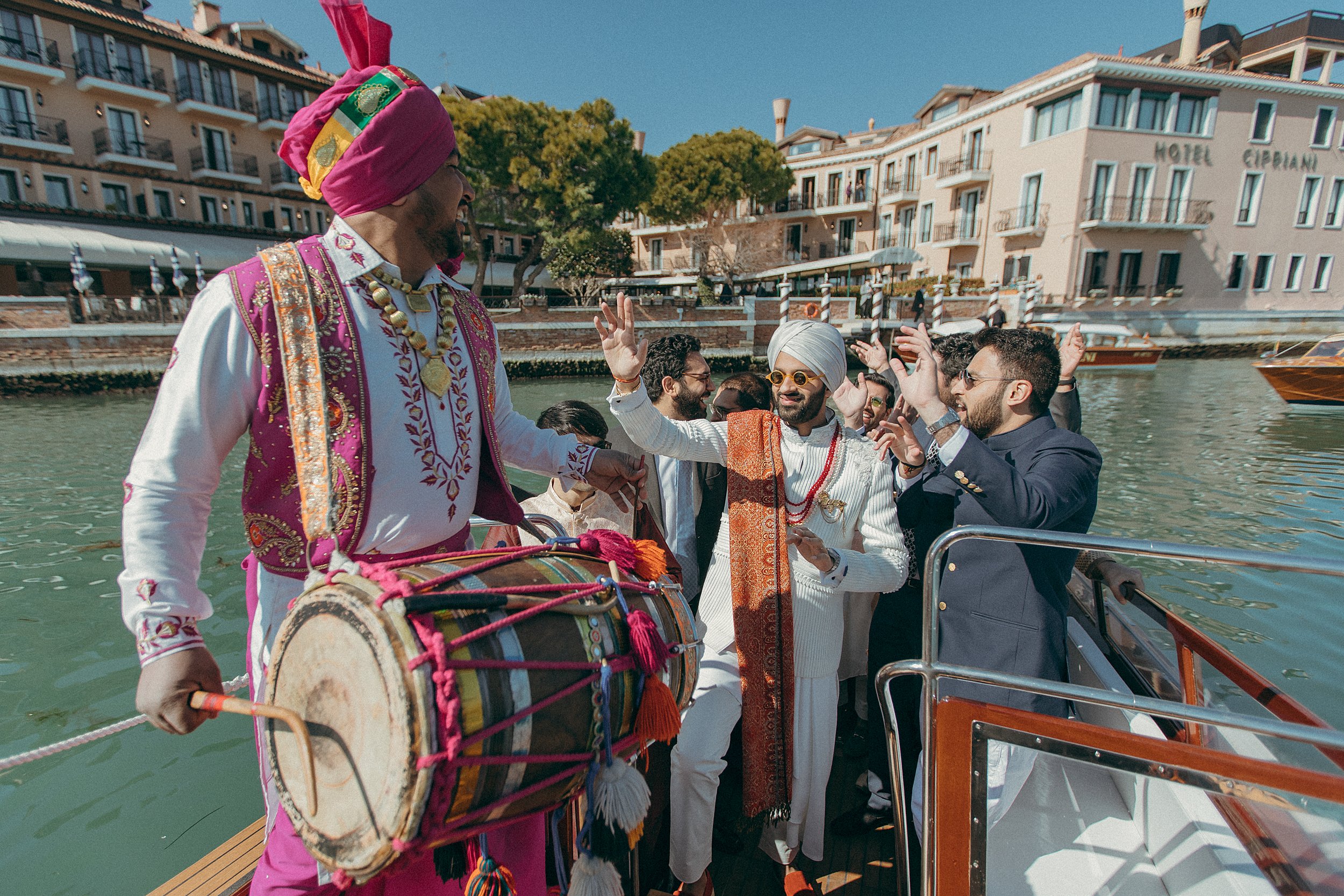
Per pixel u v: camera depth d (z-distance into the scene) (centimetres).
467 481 119
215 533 811
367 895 113
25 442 1447
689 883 187
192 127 2925
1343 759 144
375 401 105
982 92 3300
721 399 289
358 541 104
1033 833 177
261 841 197
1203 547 122
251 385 100
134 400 2073
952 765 146
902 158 3672
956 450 177
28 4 2489
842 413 302
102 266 2561
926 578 146
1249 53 3434
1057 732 136
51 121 2588
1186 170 2842
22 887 333
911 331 189
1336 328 3089
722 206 3600
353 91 106
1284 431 1359
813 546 183
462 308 126
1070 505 181
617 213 2966
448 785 83
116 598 690
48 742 459
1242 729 116
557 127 2691
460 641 87
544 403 2161
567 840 155
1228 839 142
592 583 112
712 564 213
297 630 93
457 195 115
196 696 89
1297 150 2952
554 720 96
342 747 87
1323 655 509
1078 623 246
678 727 112
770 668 188
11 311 2078
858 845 224
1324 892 118
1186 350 2927
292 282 102
